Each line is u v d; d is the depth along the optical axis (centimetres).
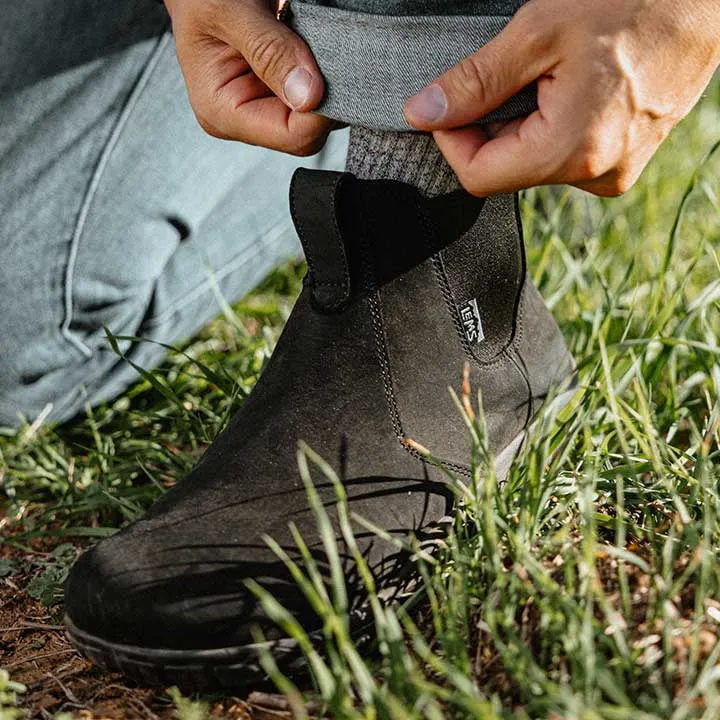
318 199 113
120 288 159
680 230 220
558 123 99
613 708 86
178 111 155
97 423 170
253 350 178
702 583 98
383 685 98
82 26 146
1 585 133
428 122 103
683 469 125
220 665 102
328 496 111
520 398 132
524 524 109
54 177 149
